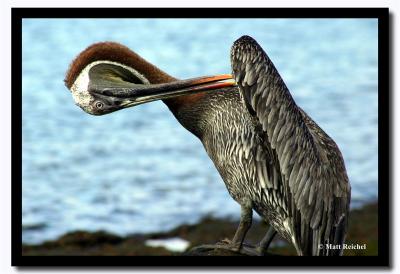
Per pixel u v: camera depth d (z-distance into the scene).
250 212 9.61
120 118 22.70
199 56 27.06
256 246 9.98
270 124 8.86
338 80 25.73
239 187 9.61
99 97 9.73
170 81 10.02
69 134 21.56
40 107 22.88
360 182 17.33
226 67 27.09
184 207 16.81
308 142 8.98
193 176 18.84
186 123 10.03
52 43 25.97
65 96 23.14
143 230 15.41
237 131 9.42
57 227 15.79
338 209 9.12
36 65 24.70
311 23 30.75
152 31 28.47
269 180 9.18
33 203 17.08
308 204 8.93
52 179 18.66
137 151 20.53
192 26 28.72
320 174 9.00
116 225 15.84
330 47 29.09
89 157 19.94
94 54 9.85
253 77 8.88
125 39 28.06
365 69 26.59
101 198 17.41
